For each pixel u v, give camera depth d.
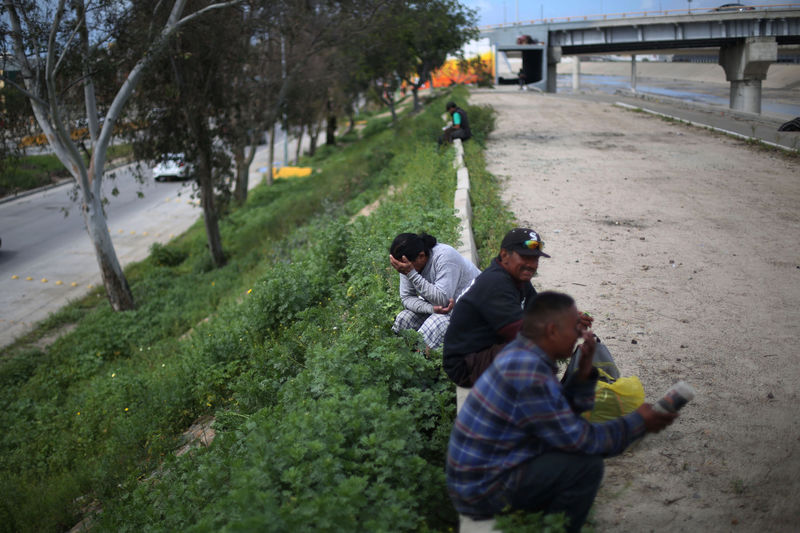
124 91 15.27
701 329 5.82
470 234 7.76
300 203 24.08
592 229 9.40
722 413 4.38
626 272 7.50
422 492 3.41
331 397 4.17
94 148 15.43
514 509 2.96
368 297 5.93
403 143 25.59
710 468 3.78
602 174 13.64
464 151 16.00
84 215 15.41
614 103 34.91
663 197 11.32
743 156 15.26
